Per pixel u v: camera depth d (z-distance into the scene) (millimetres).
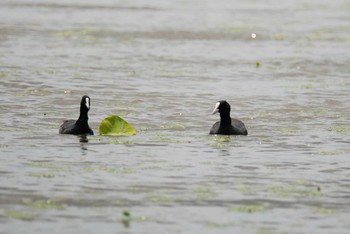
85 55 39375
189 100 29641
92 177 19016
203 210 16781
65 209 16609
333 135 24438
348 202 17578
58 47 41656
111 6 64500
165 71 35656
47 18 54219
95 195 17609
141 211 16609
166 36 47250
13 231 15281
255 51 42594
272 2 72562
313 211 16906
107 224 15789
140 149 22016
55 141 22703
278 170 20172
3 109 27078
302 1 74188
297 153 22016
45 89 30688
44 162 20312
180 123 25906
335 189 18547
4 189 17859
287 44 45375
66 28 49094
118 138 23328
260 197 17812
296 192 18250
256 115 27391
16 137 23109
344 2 74188
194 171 19844
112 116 24016
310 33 50281
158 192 17953
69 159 20688
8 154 21062
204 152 21891
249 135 24266
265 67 37719
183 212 16625
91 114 26906
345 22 56969
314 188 18609
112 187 18234
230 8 65500
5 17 53938
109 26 50812
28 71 34281
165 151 21859
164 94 30547
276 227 15859
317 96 30859
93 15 57000
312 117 27203
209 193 17984
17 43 42469
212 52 41938
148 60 38594
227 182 18938
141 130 24672
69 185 18297
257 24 54125
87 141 22812
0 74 33281
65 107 27828
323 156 21719
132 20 54375
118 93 30484
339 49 43719
